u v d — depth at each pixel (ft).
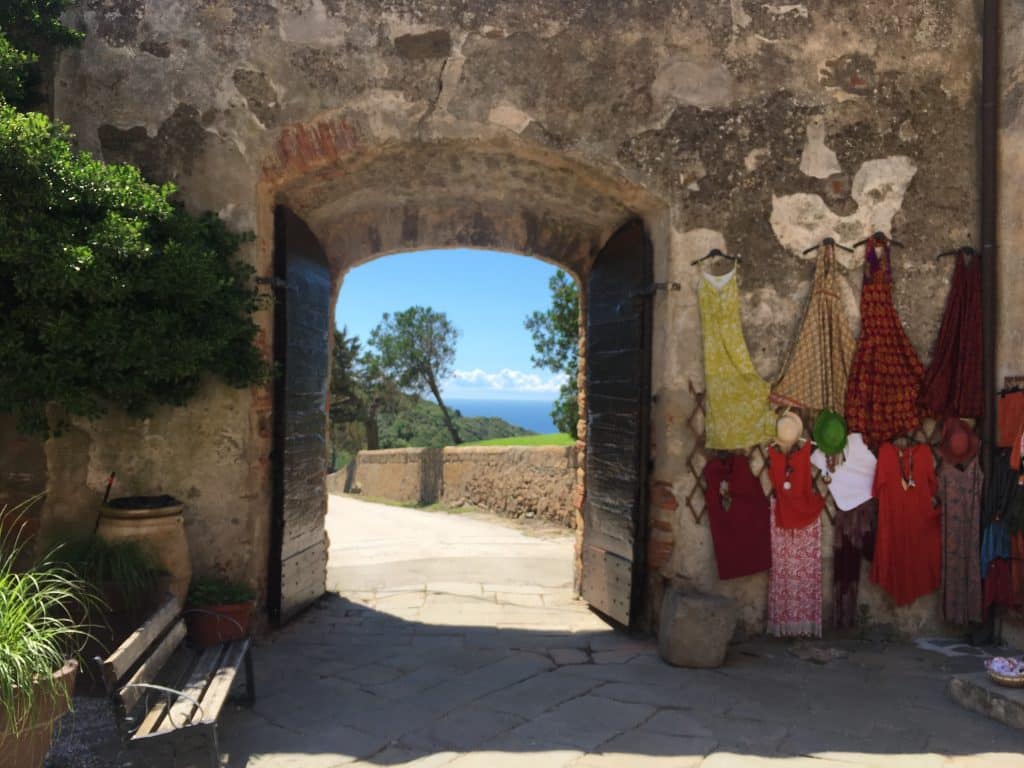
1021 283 16.84
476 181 20.06
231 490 16.44
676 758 10.95
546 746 11.39
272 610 17.63
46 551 15.57
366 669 15.10
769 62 17.62
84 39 16.49
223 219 16.65
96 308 13.51
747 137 17.53
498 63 17.28
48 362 13.44
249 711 12.86
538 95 17.31
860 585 17.37
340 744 11.50
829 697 13.50
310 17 17.04
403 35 17.17
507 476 46.85
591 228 21.76
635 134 17.39
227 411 16.46
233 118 16.75
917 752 11.14
